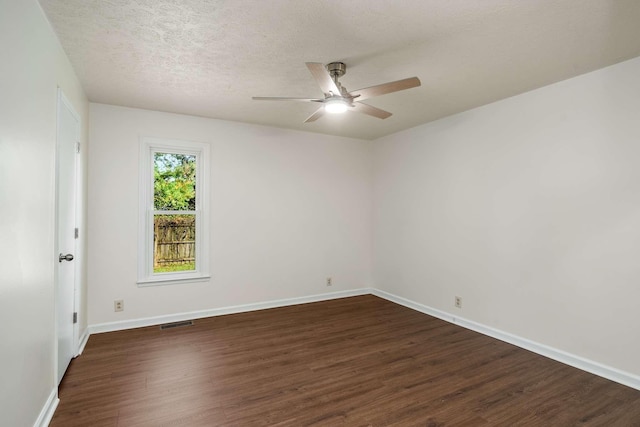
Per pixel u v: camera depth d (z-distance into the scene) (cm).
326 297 477
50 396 202
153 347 304
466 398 225
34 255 175
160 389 233
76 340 282
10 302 146
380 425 196
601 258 257
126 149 353
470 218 360
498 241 332
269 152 432
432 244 408
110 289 346
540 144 297
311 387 238
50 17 191
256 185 423
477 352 299
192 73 269
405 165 450
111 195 346
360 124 421
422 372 261
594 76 262
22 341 159
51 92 203
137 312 358
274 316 399
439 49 229
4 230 140
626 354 244
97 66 256
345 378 251
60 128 227
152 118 364
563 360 279
